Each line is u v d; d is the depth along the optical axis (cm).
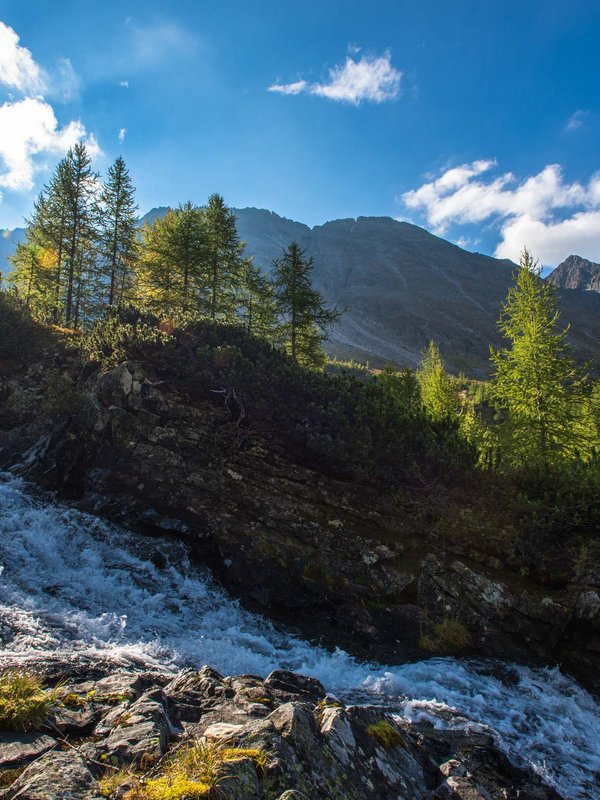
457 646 1213
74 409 1788
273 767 416
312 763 455
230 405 1714
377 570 1352
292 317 3419
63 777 366
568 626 1242
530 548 1362
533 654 1216
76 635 884
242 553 1375
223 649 1012
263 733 462
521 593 1297
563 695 1095
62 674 670
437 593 1317
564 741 914
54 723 489
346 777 466
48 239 3669
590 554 1305
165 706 562
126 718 502
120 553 1332
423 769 582
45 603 988
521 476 1562
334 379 1897
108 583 1180
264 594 1309
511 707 1001
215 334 1948
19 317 2316
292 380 1773
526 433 2206
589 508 1408
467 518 1444
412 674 1087
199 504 1479
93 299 3697
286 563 1352
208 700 621
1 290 2478
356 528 1432
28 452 1808
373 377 2598
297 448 1633
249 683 691
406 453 1602
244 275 3947
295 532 1416
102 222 3684
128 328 1842
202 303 3509
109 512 1480
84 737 479
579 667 1187
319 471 1588
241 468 1557
